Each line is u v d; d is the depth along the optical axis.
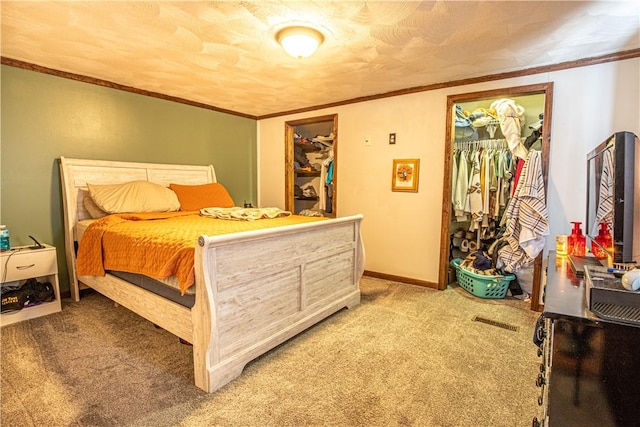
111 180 3.22
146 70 2.87
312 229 2.31
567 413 0.98
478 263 3.23
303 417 1.51
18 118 2.70
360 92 3.56
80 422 1.46
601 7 1.78
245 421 1.48
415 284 3.53
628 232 1.22
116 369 1.88
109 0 1.74
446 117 3.21
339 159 3.99
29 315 2.55
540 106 3.61
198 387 1.72
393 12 1.85
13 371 1.85
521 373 1.87
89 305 2.85
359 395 1.67
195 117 4.02
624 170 1.22
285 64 2.69
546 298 1.14
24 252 2.51
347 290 2.80
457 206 3.54
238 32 2.12
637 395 0.91
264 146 4.80
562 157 2.67
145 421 1.47
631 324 0.90
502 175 3.39
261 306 1.96
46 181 2.88
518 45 2.30
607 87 2.48
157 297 2.00
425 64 2.68
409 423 1.48
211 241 1.60
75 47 2.37
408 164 3.48
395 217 3.62
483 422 1.49
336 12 1.85
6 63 2.60
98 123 3.16
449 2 1.74
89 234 2.57
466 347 2.16
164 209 3.26
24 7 1.81
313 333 2.36
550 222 2.75
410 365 1.95
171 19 1.95
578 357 0.96
